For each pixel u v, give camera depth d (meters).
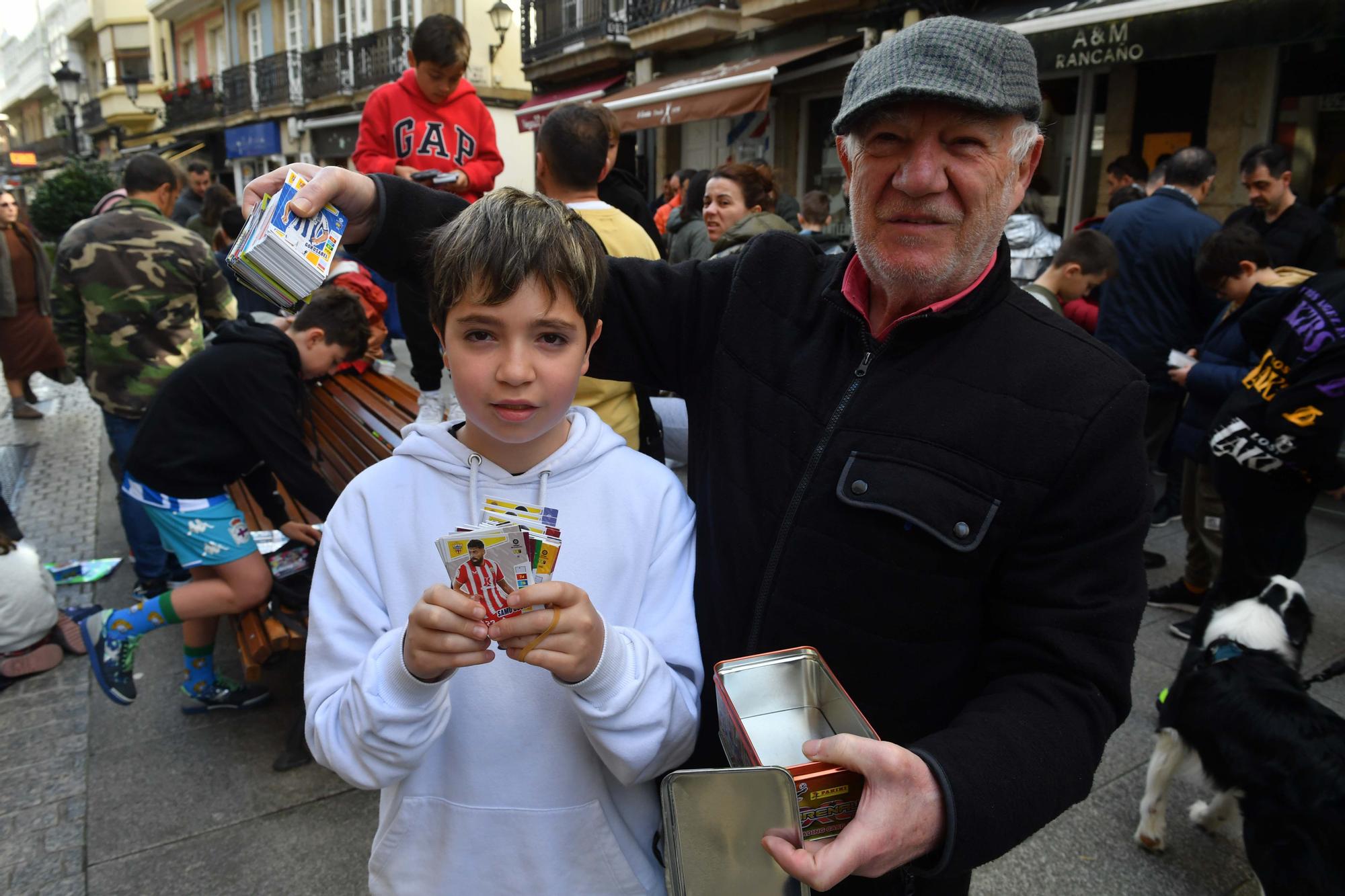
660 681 1.13
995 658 1.13
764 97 8.55
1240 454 3.10
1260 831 2.09
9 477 5.98
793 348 1.29
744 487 1.27
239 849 2.51
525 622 0.97
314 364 2.95
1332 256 4.89
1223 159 6.30
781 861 0.86
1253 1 4.57
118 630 2.90
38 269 7.35
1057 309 3.97
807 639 1.20
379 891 1.29
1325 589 4.04
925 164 1.07
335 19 20.23
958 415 1.13
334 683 1.17
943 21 1.08
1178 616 3.90
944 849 0.90
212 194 8.17
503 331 1.13
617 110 10.56
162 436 2.72
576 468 1.27
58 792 2.74
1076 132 7.22
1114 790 2.76
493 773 1.21
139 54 36.16
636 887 1.27
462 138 4.31
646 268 1.48
